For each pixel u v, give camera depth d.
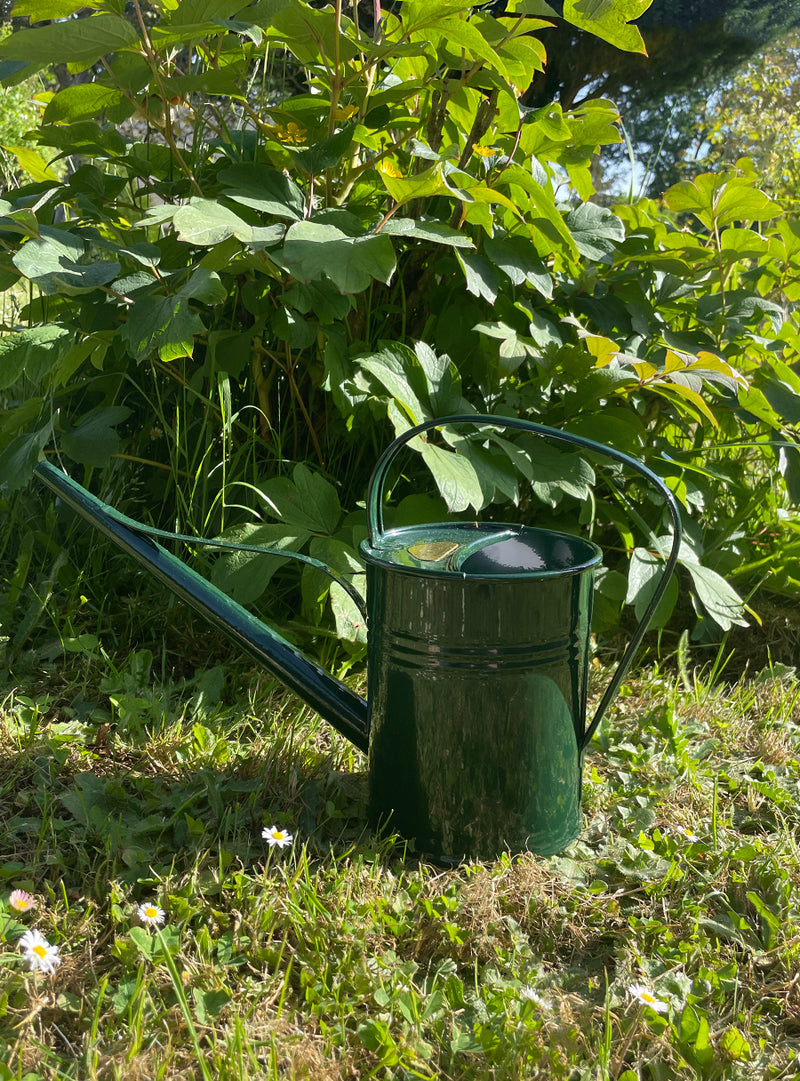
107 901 1.22
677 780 1.62
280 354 2.07
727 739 1.80
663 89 6.00
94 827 1.35
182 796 1.45
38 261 1.62
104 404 2.12
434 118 1.96
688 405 2.05
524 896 1.27
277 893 1.23
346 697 1.46
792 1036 1.11
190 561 1.95
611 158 5.03
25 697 1.69
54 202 2.00
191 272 1.83
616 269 2.35
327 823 1.44
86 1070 0.97
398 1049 1.00
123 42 1.63
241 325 2.09
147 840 1.35
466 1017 1.07
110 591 2.02
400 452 2.13
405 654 1.31
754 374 2.30
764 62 6.14
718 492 2.46
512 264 1.93
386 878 1.30
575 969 1.19
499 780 1.31
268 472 2.09
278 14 1.68
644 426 2.21
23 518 2.11
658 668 2.07
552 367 1.99
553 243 2.04
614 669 2.06
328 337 1.88
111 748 1.58
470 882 1.29
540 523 2.20
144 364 2.15
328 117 1.89
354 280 1.50
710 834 1.46
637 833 1.46
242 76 1.88
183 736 1.62
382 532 1.46
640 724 1.79
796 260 2.34
